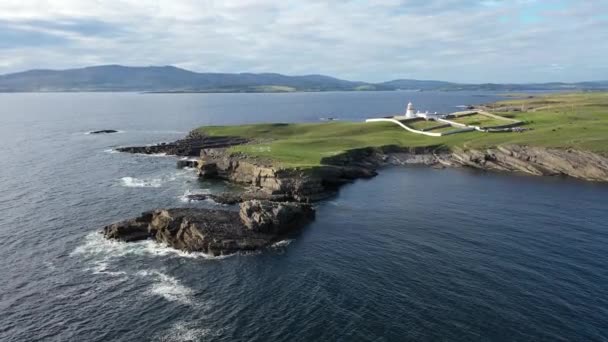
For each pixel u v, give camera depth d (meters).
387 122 179.88
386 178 110.38
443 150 136.25
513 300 48.78
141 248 64.62
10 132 198.38
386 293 50.94
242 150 122.81
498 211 80.56
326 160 113.50
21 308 49.25
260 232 68.19
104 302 50.34
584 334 42.72
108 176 109.69
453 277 54.44
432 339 42.47
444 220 75.88
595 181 104.50
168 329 45.12
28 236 68.94
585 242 64.56
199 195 91.38
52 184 100.56
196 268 58.31
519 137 134.25
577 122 150.50
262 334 43.88
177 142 154.50
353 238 68.12
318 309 47.91
